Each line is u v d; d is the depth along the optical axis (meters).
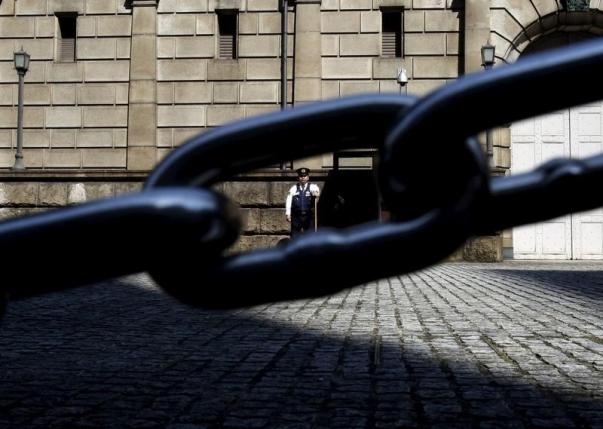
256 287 0.92
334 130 0.93
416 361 4.56
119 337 5.77
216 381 4.00
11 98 22.08
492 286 10.98
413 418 3.15
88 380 4.05
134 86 21.53
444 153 0.88
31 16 22.11
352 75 21.20
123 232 0.82
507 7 20.94
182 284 0.90
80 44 21.94
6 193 18.14
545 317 6.98
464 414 3.21
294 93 21.08
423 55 21.11
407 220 0.91
